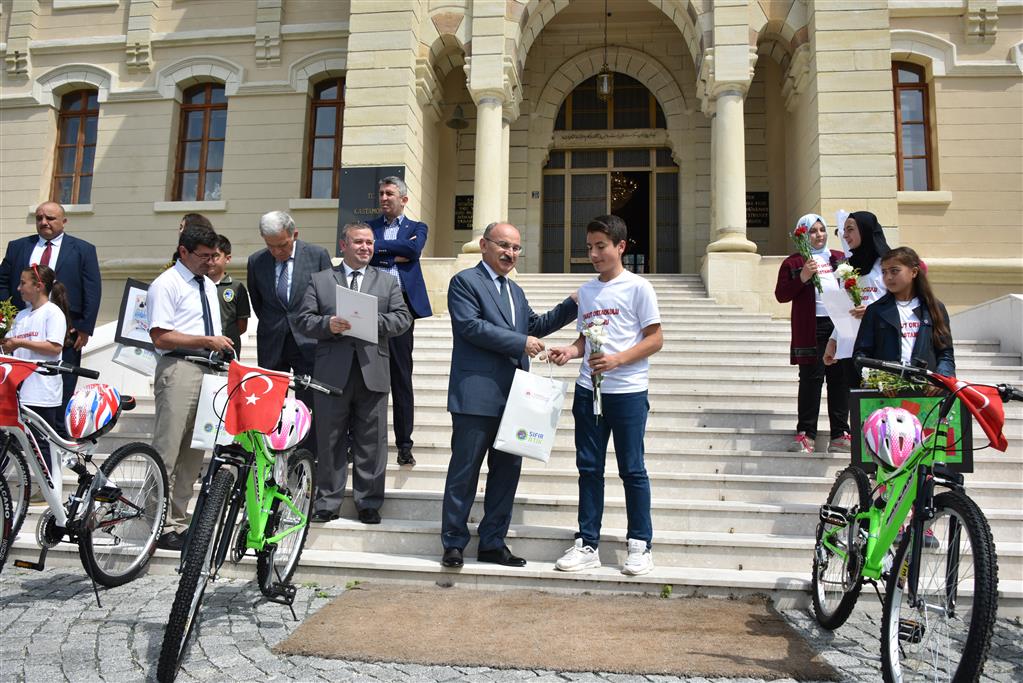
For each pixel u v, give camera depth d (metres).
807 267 5.31
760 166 13.40
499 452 4.45
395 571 4.36
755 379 7.11
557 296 10.03
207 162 13.89
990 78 11.74
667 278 10.90
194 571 3.01
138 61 13.89
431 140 12.86
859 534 3.41
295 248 5.26
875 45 10.57
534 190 14.30
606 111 14.56
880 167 10.34
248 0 13.91
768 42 12.38
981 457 5.55
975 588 2.63
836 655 3.38
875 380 4.25
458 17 11.62
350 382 4.79
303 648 3.32
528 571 4.25
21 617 3.79
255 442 3.60
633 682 3.06
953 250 11.38
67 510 3.96
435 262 10.91
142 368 5.57
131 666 3.19
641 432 4.29
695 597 4.12
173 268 4.89
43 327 5.48
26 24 14.25
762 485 5.12
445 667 3.20
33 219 13.92
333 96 13.73
